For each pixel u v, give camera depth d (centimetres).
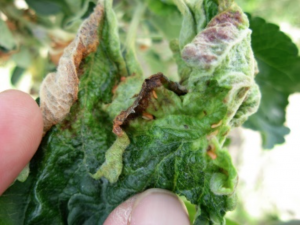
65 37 8
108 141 6
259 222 20
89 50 6
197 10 6
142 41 9
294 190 21
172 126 6
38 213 6
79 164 6
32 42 9
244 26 5
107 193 6
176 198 6
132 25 7
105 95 6
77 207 6
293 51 8
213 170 5
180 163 6
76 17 8
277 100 8
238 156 21
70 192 6
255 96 6
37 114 6
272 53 8
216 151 5
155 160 6
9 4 8
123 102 6
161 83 6
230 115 5
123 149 6
